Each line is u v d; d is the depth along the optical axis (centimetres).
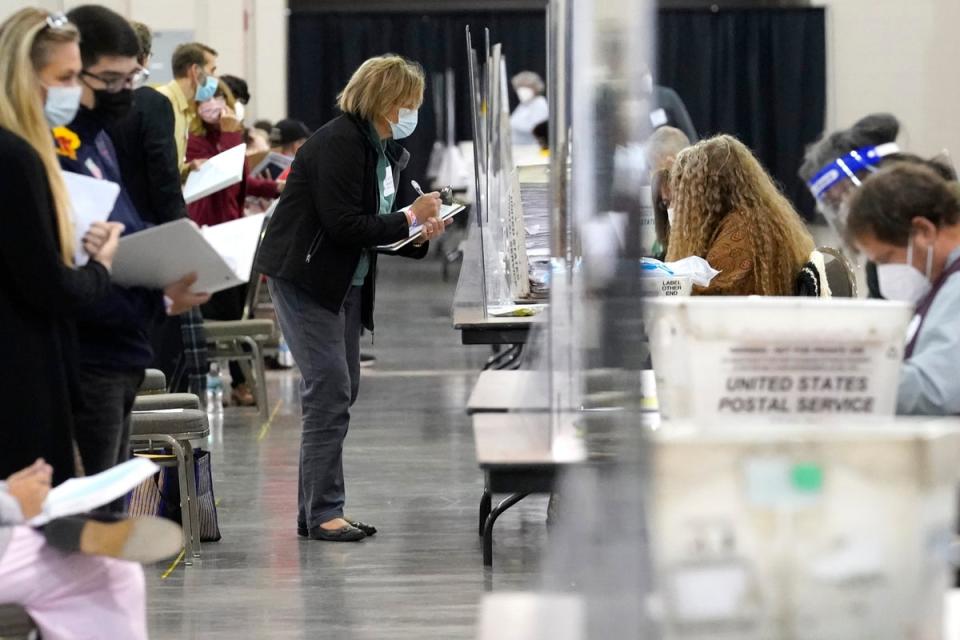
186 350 1639
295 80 3969
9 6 1798
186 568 1123
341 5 4178
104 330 794
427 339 2634
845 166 859
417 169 4050
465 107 4050
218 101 1736
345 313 1215
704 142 1049
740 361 530
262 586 1067
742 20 3816
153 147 988
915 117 3562
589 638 457
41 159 643
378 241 1127
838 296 1027
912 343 671
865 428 455
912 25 3594
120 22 773
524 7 4153
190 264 753
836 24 3694
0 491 612
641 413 436
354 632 948
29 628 634
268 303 2308
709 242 1031
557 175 686
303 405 1209
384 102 1127
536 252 1312
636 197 447
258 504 1359
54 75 674
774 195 1024
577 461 509
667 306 535
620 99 460
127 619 651
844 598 454
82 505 610
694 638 450
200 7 2855
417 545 1196
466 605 1010
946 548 460
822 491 451
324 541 1212
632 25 461
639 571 436
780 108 3778
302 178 1137
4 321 651
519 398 755
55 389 666
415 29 3994
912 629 457
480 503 1238
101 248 686
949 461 458
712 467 448
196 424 1126
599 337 486
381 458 1594
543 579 517
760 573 450
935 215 658
